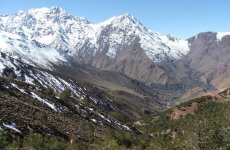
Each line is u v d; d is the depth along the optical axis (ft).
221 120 396.57
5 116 313.94
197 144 251.19
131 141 377.50
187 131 267.39
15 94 423.64
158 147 366.43
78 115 478.18
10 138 258.78
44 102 452.76
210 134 257.34
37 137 274.36
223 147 254.47
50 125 361.30
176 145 341.82
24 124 315.58
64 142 309.01
